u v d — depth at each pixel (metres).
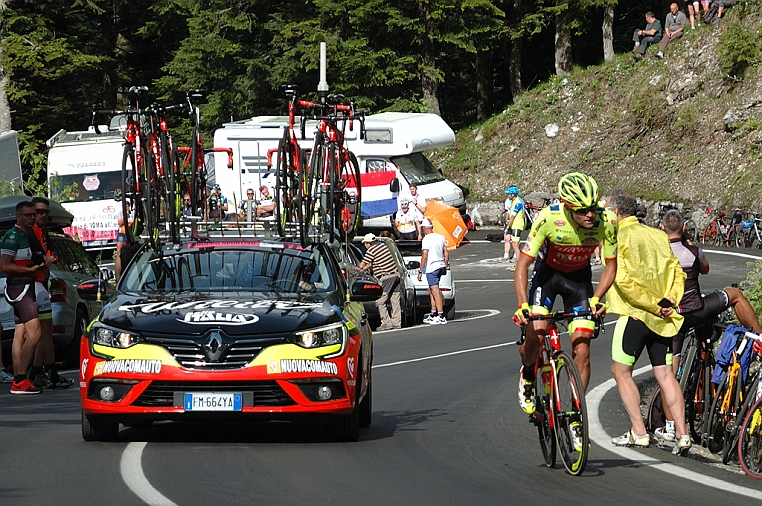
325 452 19.31
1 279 33.97
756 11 89.56
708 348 21.11
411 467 17.98
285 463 18.19
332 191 25.53
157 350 19.11
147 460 18.41
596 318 17.53
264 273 21.97
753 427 18.02
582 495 15.89
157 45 113.50
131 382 19.08
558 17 101.06
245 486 16.33
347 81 96.81
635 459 18.91
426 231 46.28
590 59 110.25
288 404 19.20
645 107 90.69
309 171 24.62
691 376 21.45
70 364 35.56
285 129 24.17
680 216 20.77
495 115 102.69
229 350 19.11
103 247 76.81
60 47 98.00
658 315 19.19
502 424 22.72
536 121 97.38
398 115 76.75
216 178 71.12
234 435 21.38
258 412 19.02
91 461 18.33
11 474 17.36
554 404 17.69
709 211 76.88
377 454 19.17
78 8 103.69
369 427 22.36
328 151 25.70
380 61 95.94
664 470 17.91
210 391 19.02
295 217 24.02
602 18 110.69
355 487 16.33
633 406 19.83
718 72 87.94
